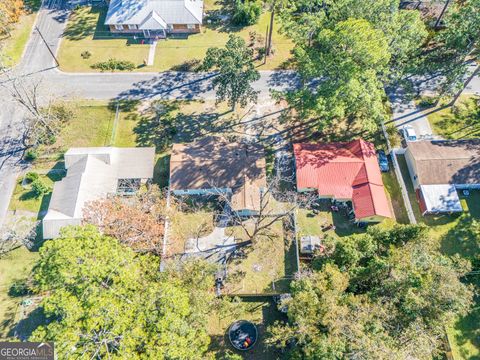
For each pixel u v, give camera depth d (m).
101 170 54.94
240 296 47.53
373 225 52.66
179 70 69.00
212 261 49.72
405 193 55.03
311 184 54.28
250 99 58.03
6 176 57.41
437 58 66.69
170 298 35.53
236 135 61.12
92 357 32.19
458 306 36.06
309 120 62.72
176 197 54.62
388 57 52.00
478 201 54.69
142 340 33.44
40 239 51.72
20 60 70.19
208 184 53.91
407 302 36.69
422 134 60.84
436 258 41.12
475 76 67.25
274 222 52.50
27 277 48.91
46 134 60.12
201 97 65.75
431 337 35.50
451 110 63.44
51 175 57.44
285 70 69.25
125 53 71.31
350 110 55.59
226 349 44.25
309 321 35.34
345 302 37.00
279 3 68.06
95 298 34.50
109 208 47.22
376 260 41.72
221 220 53.12
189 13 72.25
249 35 74.31
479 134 60.66
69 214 50.25
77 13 77.75
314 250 49.53
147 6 72.44
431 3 72.19
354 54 52.00
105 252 37.34
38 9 78.31
